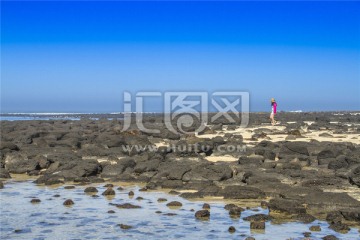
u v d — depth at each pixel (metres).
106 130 44.94
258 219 14.76
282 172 21.53
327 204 15.94
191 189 19.94
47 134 37.53
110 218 15.22
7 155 26.92
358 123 58.78
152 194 19.22
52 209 16.50
